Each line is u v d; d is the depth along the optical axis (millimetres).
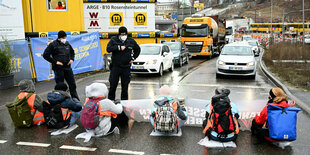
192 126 5824
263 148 4719
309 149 4688
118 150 4648
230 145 4738
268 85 10930
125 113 5895
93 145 4859
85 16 19812
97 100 5125
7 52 10023
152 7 20656
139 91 9641
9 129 5703
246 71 12406
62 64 6996
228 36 44250
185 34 24625
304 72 12766
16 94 8969
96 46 14227
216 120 4660
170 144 4887
